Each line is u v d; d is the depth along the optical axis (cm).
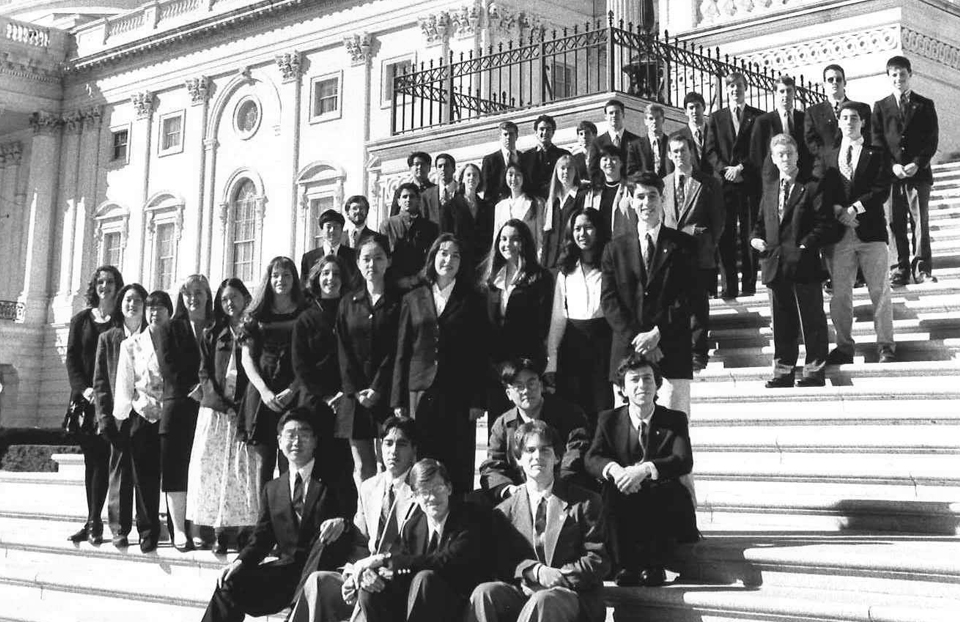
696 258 720
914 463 738
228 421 844
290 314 815
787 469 749
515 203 1035
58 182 4103
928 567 552
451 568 603
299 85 3316
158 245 3741
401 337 728
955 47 1902
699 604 589
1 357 3925
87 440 930
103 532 1001
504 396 766
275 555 777
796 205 894
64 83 4094
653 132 1085
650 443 635
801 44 1880
